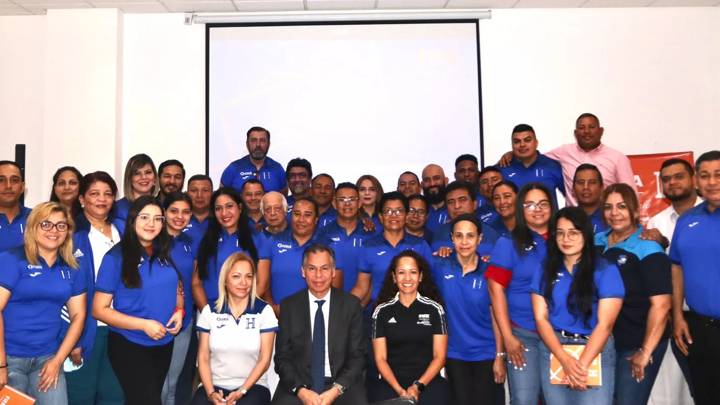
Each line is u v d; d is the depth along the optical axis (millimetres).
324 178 4594
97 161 5840
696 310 3010
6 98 6086
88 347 3152
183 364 3596
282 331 3336
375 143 6199
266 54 6168
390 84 6195
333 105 6203
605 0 5887
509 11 6117
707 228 2965
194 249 3973
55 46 5879
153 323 3002
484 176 4516
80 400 3145
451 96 6168
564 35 6105
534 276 2885
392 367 3309
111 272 3012
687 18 6102
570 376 2697
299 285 3867
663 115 6094
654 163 5746
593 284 2725
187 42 6121
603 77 6094
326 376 3293
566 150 5109
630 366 2930
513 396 3076
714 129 6102
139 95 6082
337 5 6016
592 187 3848
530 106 6105
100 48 5887
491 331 3369
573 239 2725
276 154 6188
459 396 3303
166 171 4188
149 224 3049
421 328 3293
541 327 2811
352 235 4117
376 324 3359
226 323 3254
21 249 2885
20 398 2709
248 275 3262
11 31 6109
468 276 3367
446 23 6168
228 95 6160
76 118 5852
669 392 3734
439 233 4020
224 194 3764
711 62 6109
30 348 2877
